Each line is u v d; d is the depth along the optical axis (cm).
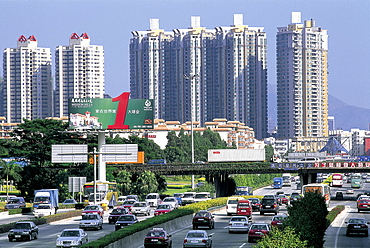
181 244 7731
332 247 7775
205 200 14300
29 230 8169
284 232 5041
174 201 12825
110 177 18512
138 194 18725
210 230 9550
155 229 7156
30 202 17388
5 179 18525
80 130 17100
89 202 14038
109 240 6462
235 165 18988
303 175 19400
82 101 17038
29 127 18750
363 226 8988
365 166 18300
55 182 18162
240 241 7975
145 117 17338
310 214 6769
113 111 17162
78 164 18675
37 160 18612
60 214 11388
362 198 14238
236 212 11925
